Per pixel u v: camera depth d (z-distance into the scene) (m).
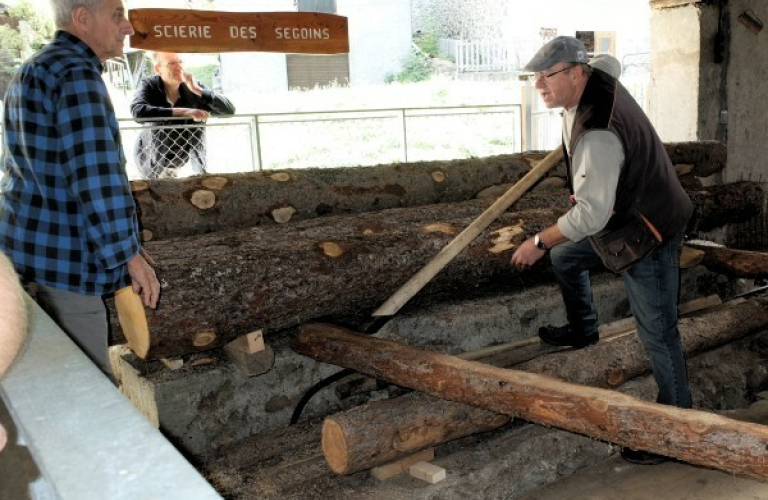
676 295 3.04
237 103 13.23
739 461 2.16
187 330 2.86
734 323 3.89
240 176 3.96
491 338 3.92
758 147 6.39
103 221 2.29
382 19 17.36
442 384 2.78
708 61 5.97
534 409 2.55
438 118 11.48
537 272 4.28
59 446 0.77
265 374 3.30
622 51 18.03
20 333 0.81
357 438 2.62
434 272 3.25
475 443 3.20
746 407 3.98
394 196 4.39
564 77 2.83
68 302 2.47
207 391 3.15
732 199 5.47
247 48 5.78
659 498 3.00
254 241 3.44
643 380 3.59
